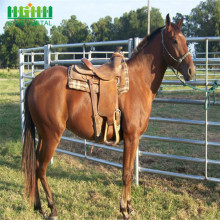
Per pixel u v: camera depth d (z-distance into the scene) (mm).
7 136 6316
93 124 2816
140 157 4902
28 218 3002
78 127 2850
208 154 4984
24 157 2906
